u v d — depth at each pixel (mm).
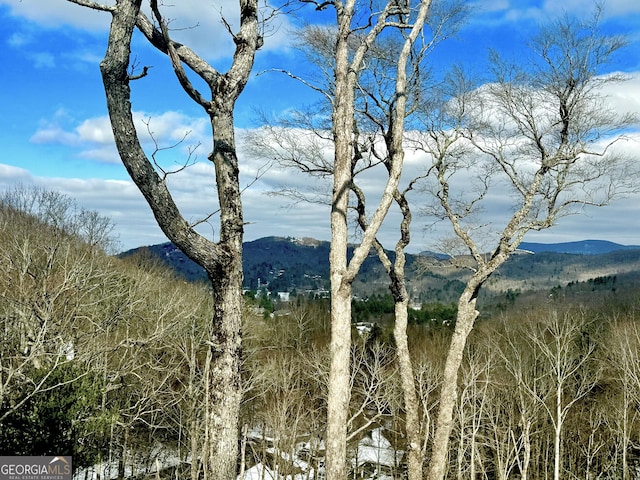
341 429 7672
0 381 9961
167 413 20984
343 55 8375
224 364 5738
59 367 10719
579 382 25859
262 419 23062
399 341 12078
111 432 15234
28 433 9969
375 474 25328
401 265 12117
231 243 5777
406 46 9781
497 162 13461
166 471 22078
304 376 24859
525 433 20703
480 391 21203
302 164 11547
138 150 5098
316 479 19516
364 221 12039
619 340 23875
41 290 14359
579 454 25344
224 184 5930
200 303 24000
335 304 7824
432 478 12289
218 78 6035
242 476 17625
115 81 4992
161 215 5238
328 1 8633
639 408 22672
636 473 24391
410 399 11922
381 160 12016
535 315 29922
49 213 29172
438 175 13383
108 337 17781
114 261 27703
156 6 5668
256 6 6285
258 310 37938
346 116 8211
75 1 4887
